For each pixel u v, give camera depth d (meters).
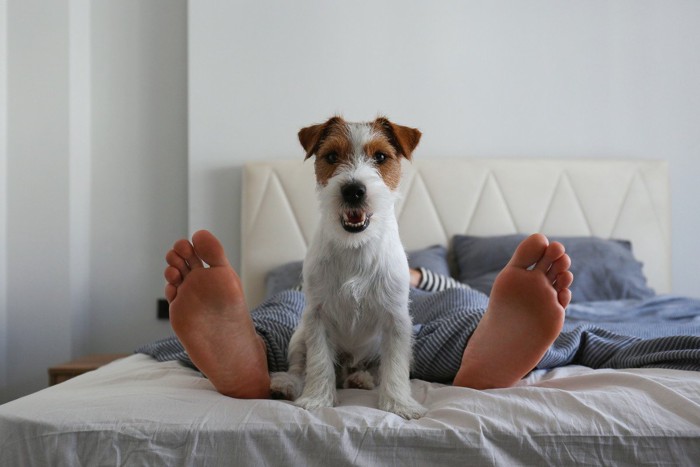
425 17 2.20
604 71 2.25
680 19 2.26
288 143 2.16
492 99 2.22
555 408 0.77
